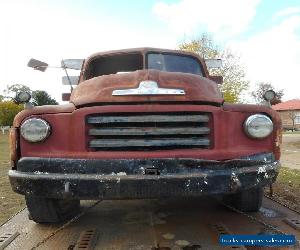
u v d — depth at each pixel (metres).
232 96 26.39
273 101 3.72
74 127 3.19
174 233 3.38
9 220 3.94
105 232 3.46
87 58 5.06
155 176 2.96
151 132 3.14
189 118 3.18
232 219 3.81
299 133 42.12
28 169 3.15
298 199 5.38
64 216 3.90
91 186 3.00
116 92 3.22
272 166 3.23
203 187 3.00
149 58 4.88
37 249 3.02
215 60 6.00
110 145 3.15
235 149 3.24
